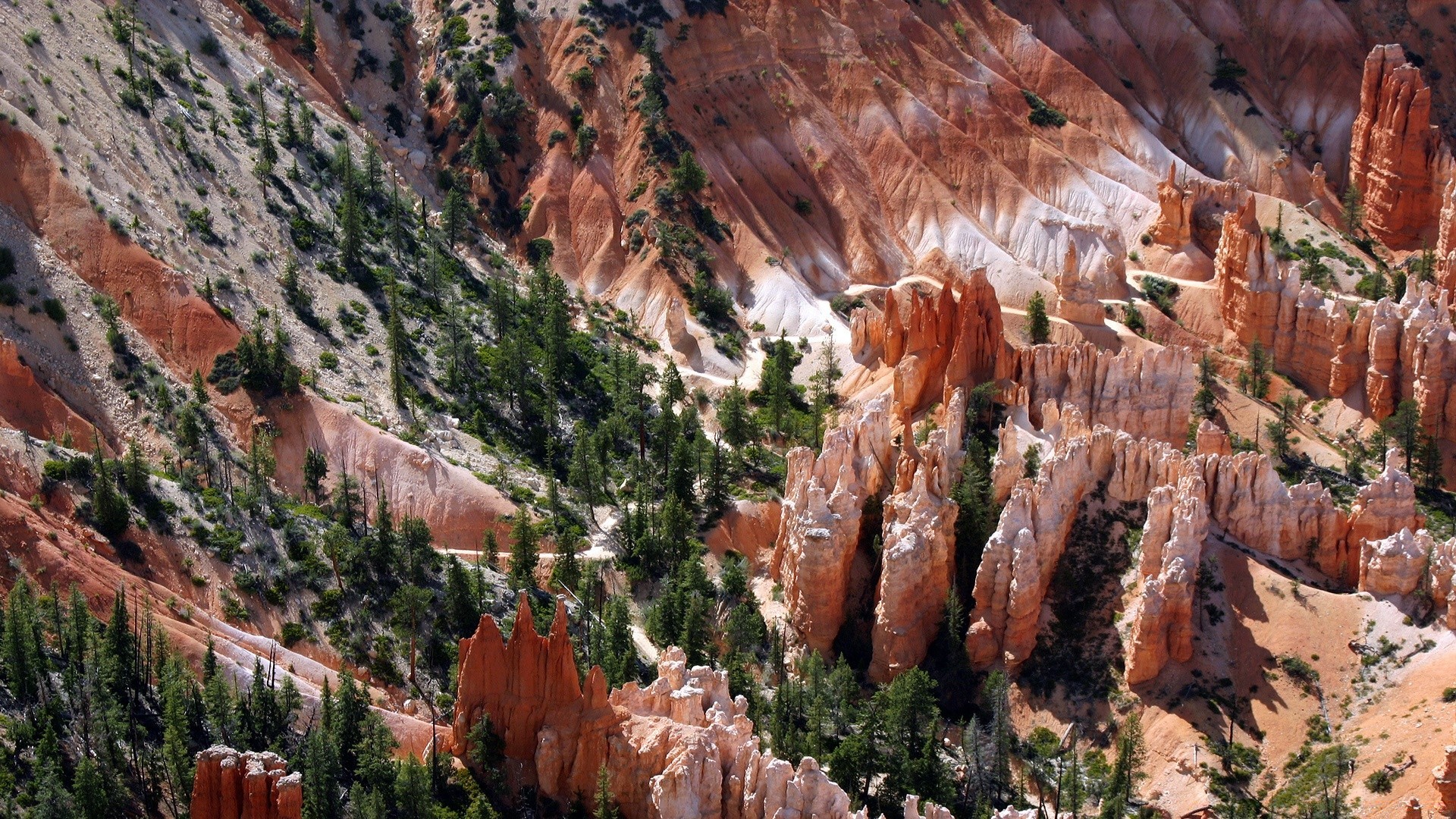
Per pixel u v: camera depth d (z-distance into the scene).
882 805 156.00
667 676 151.62
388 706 164.50
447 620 173.62
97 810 133.00
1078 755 168.38
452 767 146.12
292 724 152.38
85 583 162.50
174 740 139.25
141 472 180.00
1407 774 155.00
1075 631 177.50
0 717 141.25
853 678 174.12
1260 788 161.25
